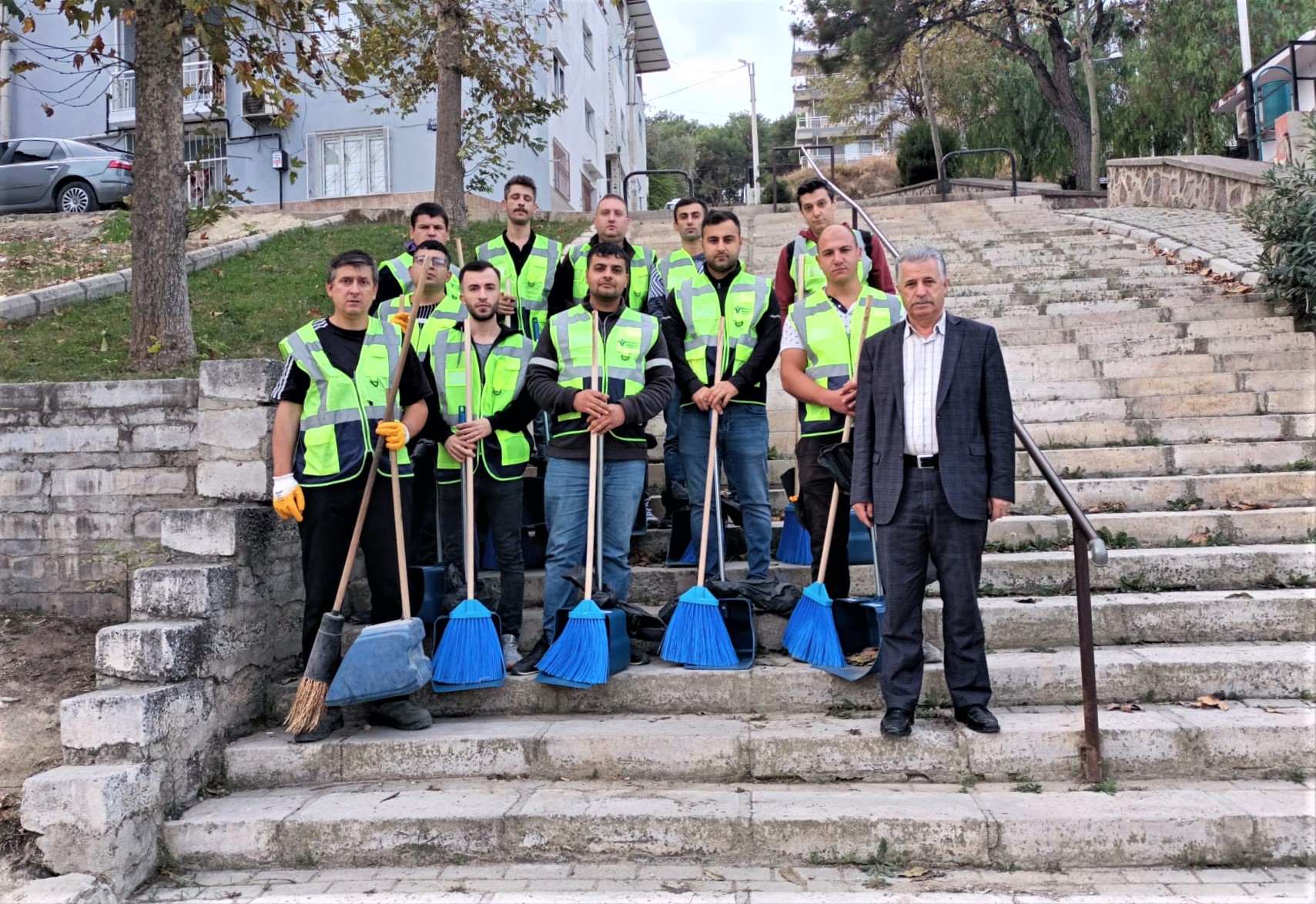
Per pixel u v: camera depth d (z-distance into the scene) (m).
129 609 4.94
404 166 17.48
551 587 4.20
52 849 3.16
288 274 8.99
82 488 5.05
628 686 3.98
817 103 28.34
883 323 4.16
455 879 3.17
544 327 4.85
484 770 3.67
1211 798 3.20
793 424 6.22
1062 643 4.13
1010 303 7.79
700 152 48.88
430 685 4.07
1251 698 3.79
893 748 3.52
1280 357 6.19
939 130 21.12
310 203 17.61
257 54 7.03
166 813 3.45
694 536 4.75
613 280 4.22
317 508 3.92
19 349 6.54
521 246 5.45
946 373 3.58
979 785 3.44
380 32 9.29
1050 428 5.84
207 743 3.72
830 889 2.99
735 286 4.62
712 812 3.23
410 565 4.30
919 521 3.59
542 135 18.00
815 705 3.92
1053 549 4.87
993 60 22.34
